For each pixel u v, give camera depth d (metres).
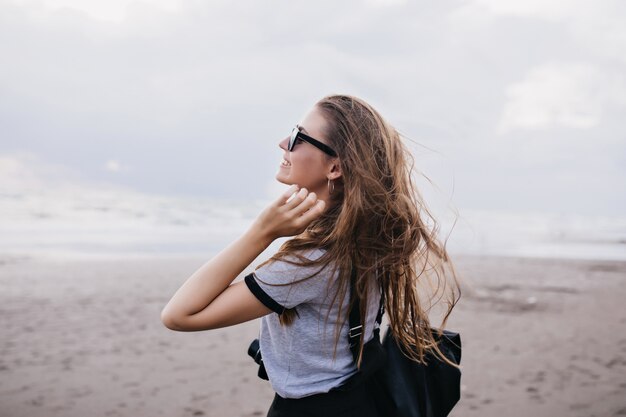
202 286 1.26
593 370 5.46
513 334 7.05
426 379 1.56
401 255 1.45
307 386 1.38
